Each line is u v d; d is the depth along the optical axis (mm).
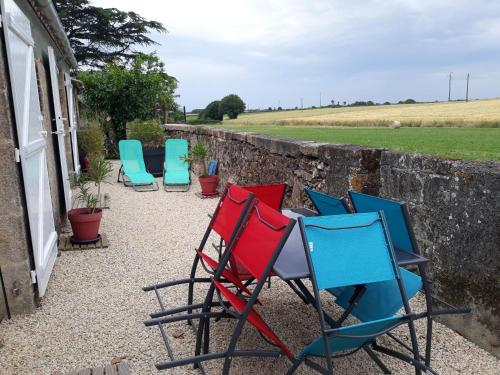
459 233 3027
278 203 3732
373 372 2686
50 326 3229
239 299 2695
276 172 5953
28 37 4152
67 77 9305
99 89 14695
